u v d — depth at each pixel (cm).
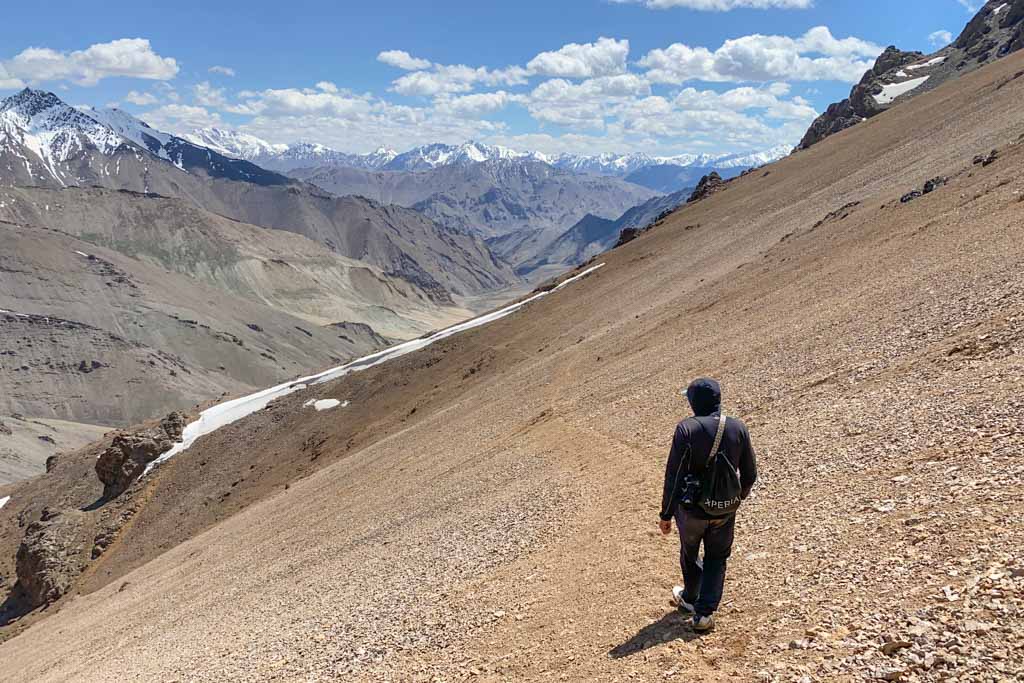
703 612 830
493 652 1065
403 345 9881
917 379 1482
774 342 2439
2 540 8900
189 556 4612
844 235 3688
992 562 737
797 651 721
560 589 1200
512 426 3294
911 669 627
